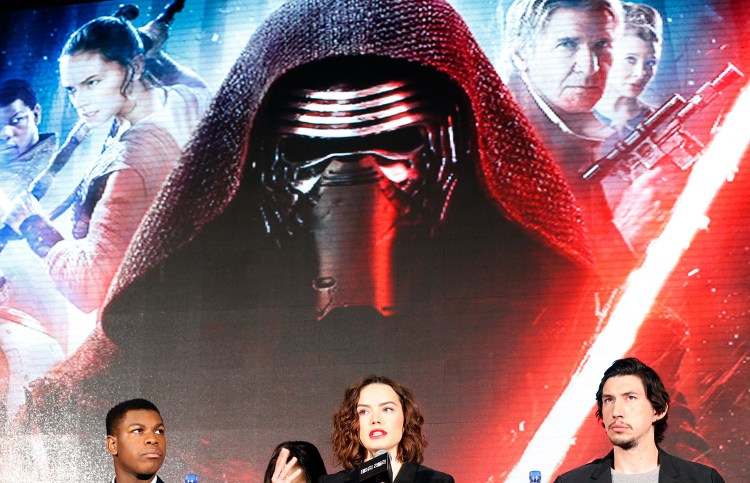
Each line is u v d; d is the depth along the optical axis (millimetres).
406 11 6332
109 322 6098
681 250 5664
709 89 5883
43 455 5945
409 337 5789
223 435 5809
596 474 3178
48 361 6082
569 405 5555
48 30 6652
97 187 6344
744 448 5312
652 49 6012
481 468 5539
